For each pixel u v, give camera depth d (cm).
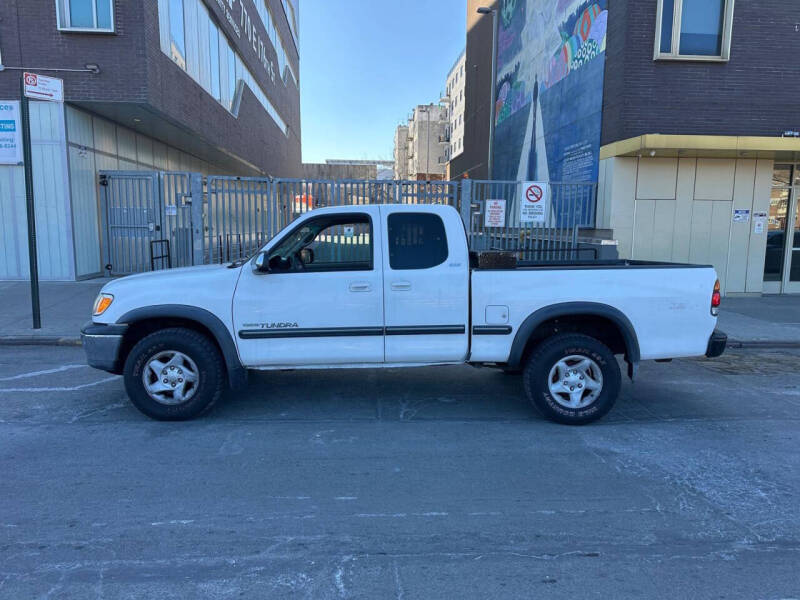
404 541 325
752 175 1227
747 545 322
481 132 2484
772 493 388
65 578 286
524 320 511
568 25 1438
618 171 1209
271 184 1198
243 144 2262
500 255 533
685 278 520
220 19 1859
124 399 582
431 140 9162
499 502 373
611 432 505
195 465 426
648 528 341
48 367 708
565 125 1465
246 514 354
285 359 506
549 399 513
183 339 500
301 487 392
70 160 1223
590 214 1292
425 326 509
